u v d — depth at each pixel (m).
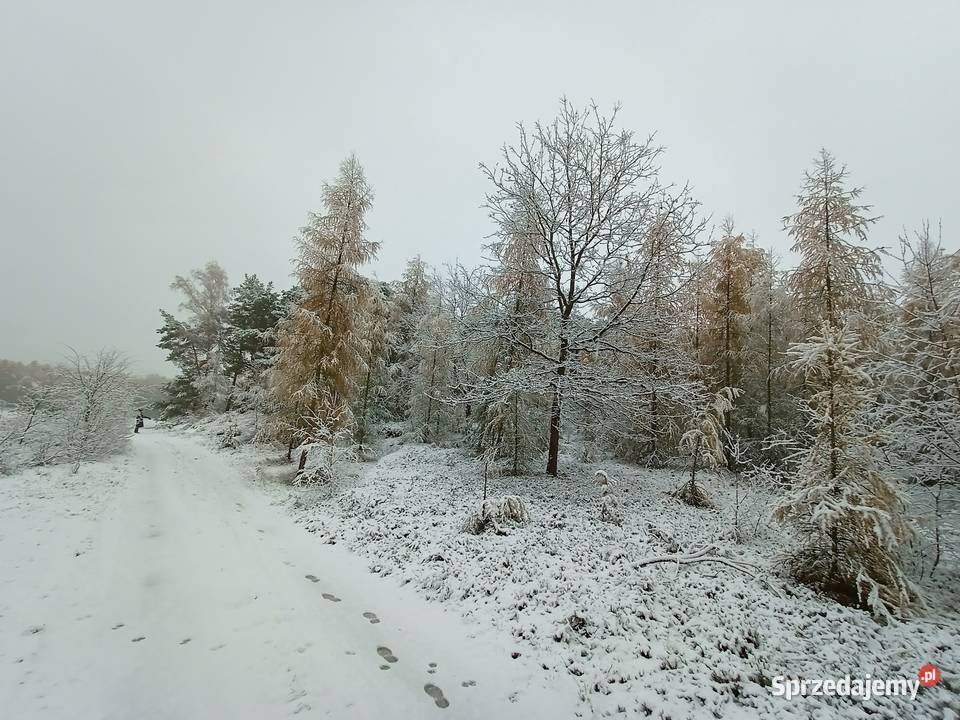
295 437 18.06
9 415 15.05
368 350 22.88
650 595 6.23
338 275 18.39
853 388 6.91
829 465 6.92
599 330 14.12
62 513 9.28
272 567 7.29
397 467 17.64
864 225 12.52
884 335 10.02
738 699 4.24
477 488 13.35
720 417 13.45
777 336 19.34
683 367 14.02
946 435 8.09
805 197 13.30
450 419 24.77
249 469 17.91
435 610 5.98
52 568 6.45
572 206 14.54
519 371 13.68
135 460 17.80
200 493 12.82
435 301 27.97
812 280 12.87
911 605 6.13
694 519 10.60
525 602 6.02
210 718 3.63
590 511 10.60
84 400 17.11
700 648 5.00
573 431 18.86
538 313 15.55
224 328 37.78
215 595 6.02
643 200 13.80
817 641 5.28
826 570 6.68
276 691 4.04
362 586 6.75
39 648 4.45
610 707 4.11
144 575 6.52
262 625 5.28
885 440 6.92
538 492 12.60
